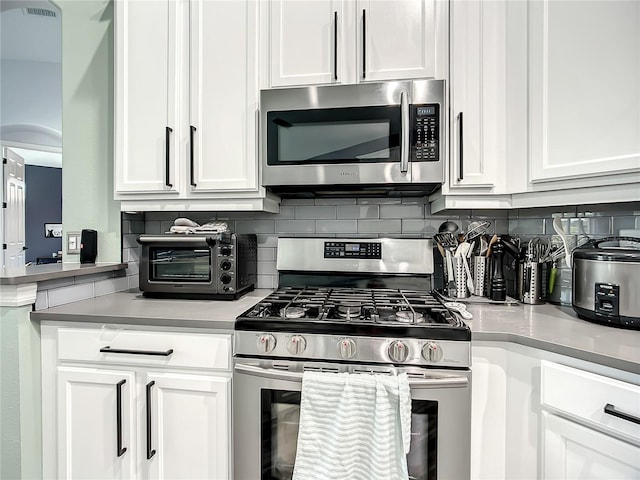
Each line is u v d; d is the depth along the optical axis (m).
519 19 1.25
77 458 1.21
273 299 1.32
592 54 1.05
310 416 1.00
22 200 3.96
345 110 1.33
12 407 1.19
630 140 0.98
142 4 1.49
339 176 1.34
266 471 1.07
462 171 1.31
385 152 1.32
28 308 1.22
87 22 1.69
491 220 1.63
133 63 1.49
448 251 1.48
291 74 1.40
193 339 1.15
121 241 1.67
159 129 1.48
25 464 1.20
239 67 1.43
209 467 1.14
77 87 1.70
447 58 1.33
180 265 1.48
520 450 1.00
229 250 1.43
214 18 1.44
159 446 1.16
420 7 1.33
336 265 1.61
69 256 1.70
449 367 1.01
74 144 1.70
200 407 1.15
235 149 1.44
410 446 1.00
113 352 1.17
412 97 1.30
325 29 1.38
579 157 1.09
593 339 0.94
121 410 1.18
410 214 1.67
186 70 1.47
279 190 1.50
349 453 0.97
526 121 1.23
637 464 0.77
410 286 1.58
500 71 1.30
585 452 0.86
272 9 1.41
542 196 1.22
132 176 1.50
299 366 1.07
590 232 1.28
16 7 2.42
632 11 0.98
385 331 1.03
